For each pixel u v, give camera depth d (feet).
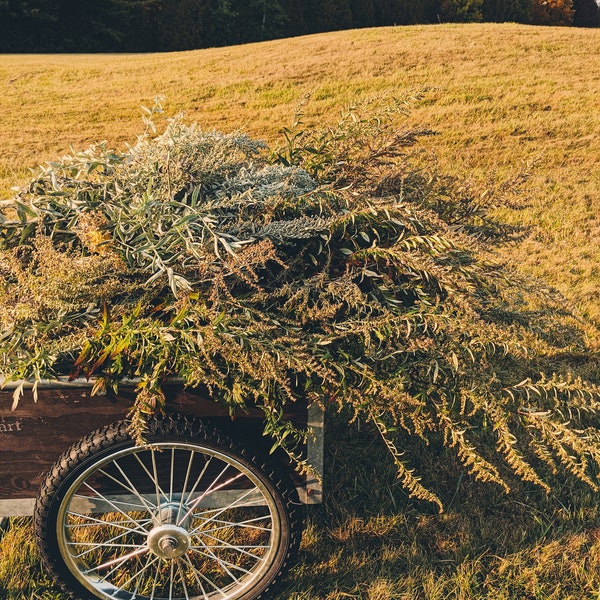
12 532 7.65
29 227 6.72
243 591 6.72
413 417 6.33
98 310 6.27
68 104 38.11
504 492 8.63
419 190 8.28
